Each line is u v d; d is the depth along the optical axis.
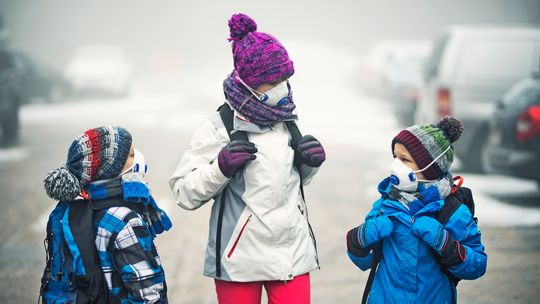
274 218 5.00
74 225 4.32
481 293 8.62
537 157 13.55
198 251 10.75
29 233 11.84
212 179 4.85
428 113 18.61
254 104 4.99
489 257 10.14
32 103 38.25
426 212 4.59
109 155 4.40
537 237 11.17
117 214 4.34
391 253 4.70
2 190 15.35
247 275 5.00
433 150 4.56
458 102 17.20
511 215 12.62
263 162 5.01
